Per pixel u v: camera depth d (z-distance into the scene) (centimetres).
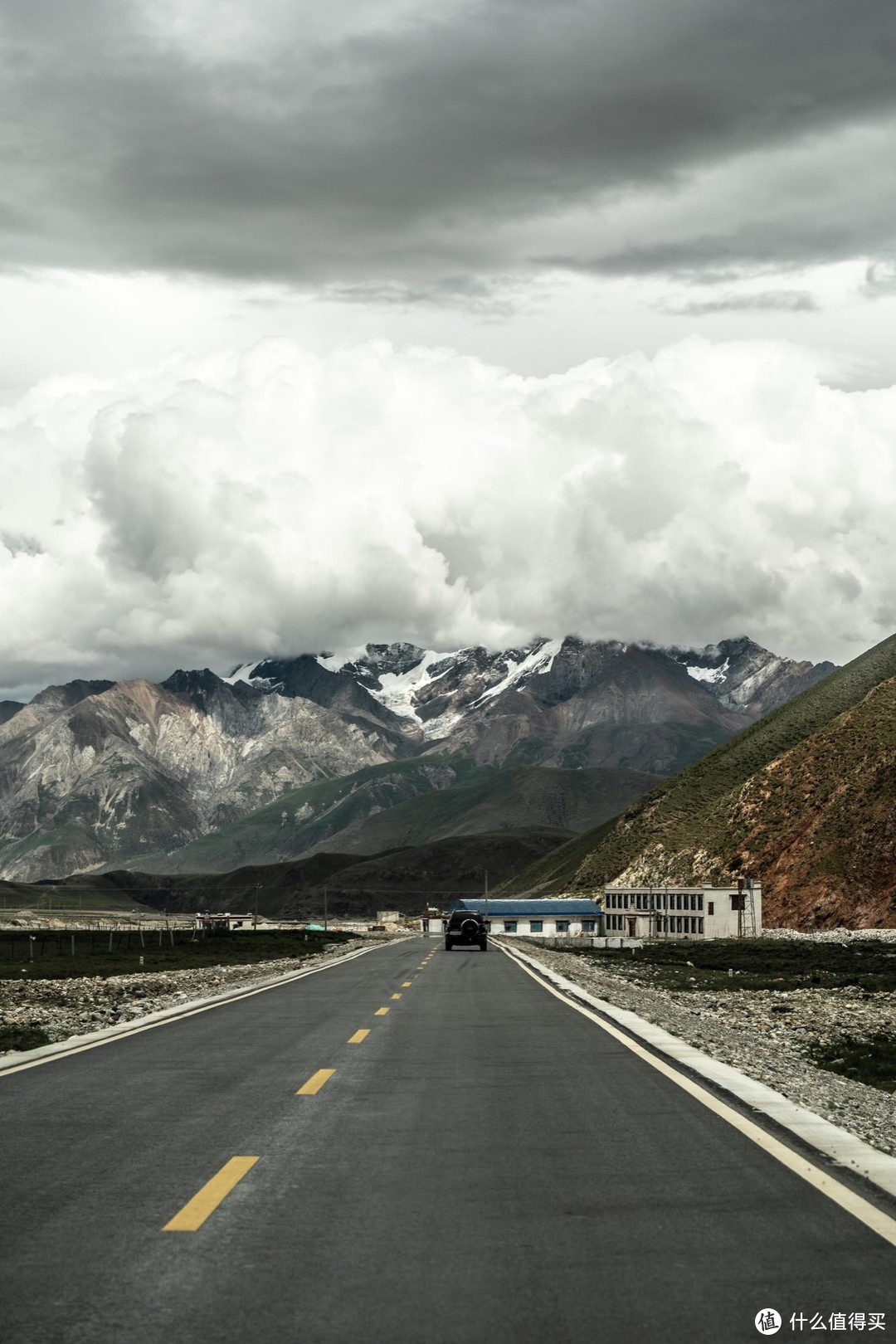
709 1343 796
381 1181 1243
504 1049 2412
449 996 4022
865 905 14125
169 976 6306
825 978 6888
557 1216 1102
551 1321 836
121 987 5372
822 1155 1371
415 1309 858
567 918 18375
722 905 14850
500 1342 797
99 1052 2386
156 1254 989
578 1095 1803
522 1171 1289
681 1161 1334
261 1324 830
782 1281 919
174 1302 875
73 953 10712
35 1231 1058
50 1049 2441
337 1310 856
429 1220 1090
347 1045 2494
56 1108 1695
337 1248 1006
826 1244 1016
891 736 16025
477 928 9850
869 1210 1125
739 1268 951
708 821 18188
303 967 6769
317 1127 1540
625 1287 905
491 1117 1617
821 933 13550
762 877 15862
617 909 17912
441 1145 1426
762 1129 1530
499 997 3934
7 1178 1262
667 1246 1009
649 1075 2022
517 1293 891
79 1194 1191
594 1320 838
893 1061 3003
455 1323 831
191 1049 2417
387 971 5859
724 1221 1085
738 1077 1997
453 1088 1869
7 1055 2384
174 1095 1812
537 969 6188
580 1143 1436
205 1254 991
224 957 9900
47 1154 1382
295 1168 1302
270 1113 1652
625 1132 1504
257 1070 2091
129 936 19625
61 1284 915
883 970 7875
